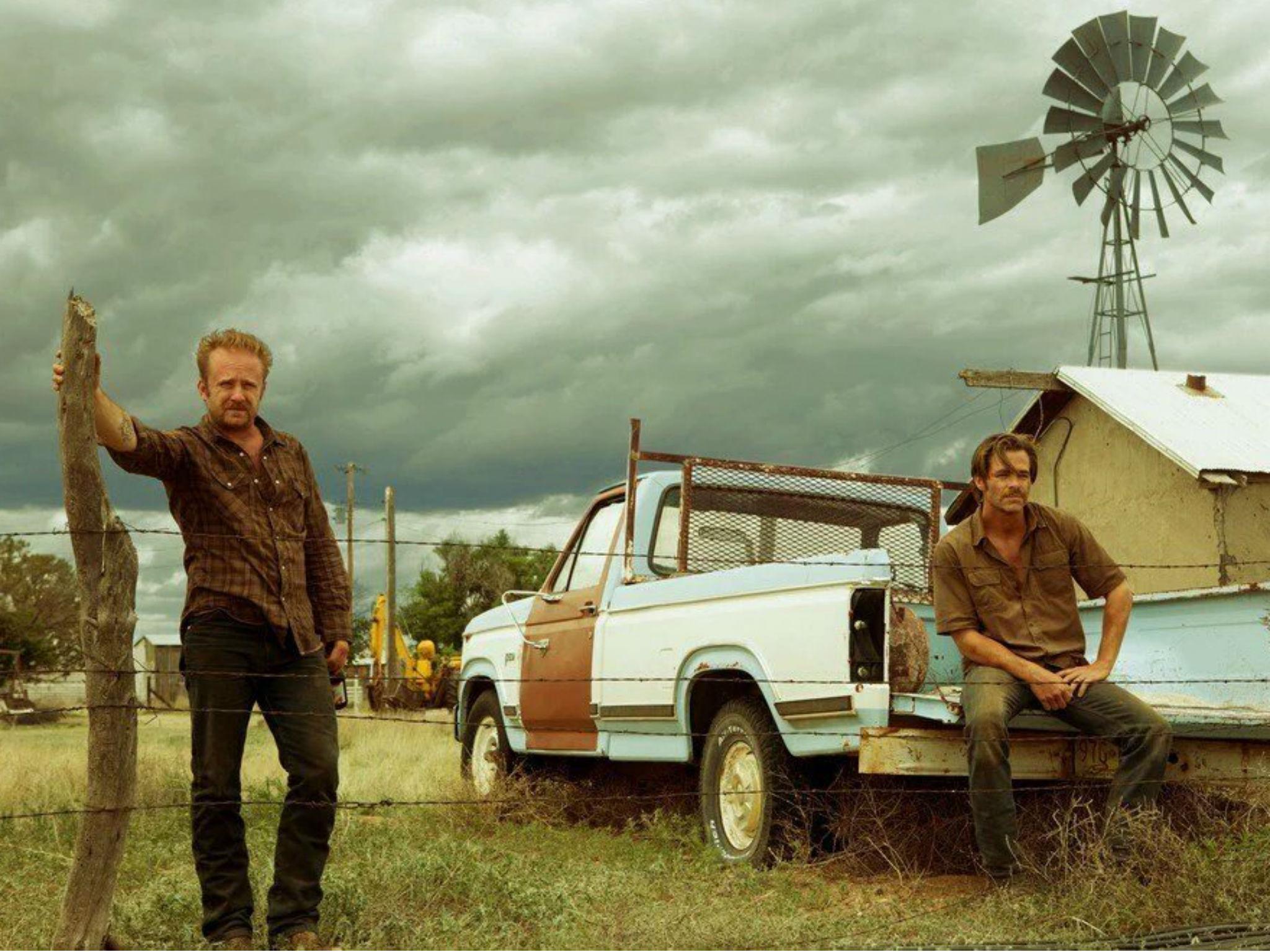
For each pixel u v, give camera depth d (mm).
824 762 6348
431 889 5402
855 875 6086
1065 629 5809
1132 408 13898
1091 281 24453
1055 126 24578
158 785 9219
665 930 4816
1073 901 4887
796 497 7805
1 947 4520
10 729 23312
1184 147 24156
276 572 4676
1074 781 6125
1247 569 12961
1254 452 13180
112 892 4152
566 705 8164
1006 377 14789
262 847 6852
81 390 4008
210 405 4711
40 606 39312
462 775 9953
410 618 60500
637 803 8141
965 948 4477
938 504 8055
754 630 6355
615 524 8211
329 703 4797
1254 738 5805
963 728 5684
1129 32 24625
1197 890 4785
